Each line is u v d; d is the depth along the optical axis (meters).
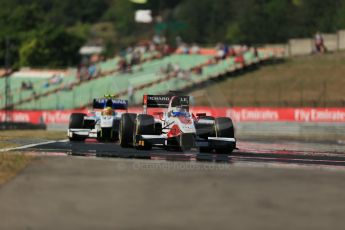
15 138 90.00
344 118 170.75
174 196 38.19
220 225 31.38
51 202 36.19
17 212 33.75
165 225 31.22
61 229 30.38
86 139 89.19
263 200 37.44
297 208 35.50
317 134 168.88
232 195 38.78
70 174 46.16
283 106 192.62
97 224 31.31
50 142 80.44
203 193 39.28
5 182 42.44
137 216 33.00
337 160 66.56
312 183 43.91
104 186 41.25
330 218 33.31
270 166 55.09
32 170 47.91
